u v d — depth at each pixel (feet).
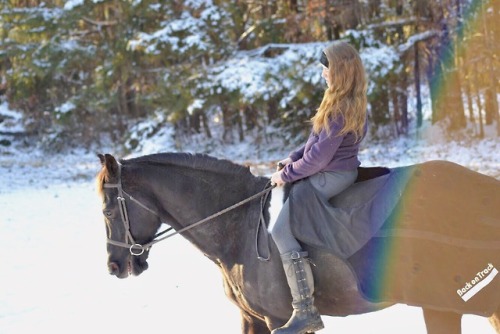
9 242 32.22
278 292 12.74
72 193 50.16
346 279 12.34
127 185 13.47
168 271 25.77
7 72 79.61
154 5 69.51
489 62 62.08
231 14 70.38
